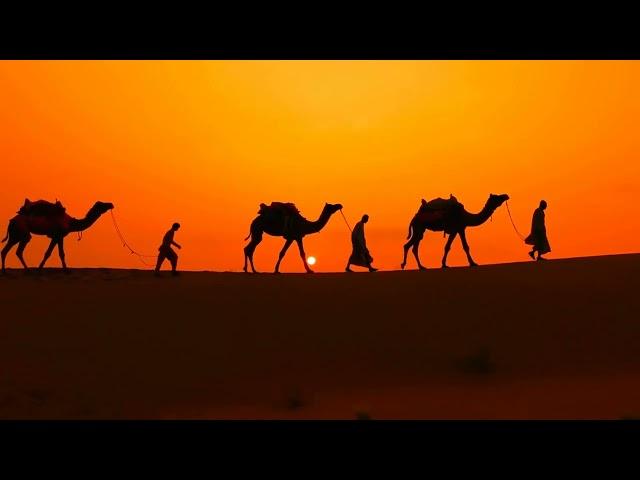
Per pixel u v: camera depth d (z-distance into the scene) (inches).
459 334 3009.4
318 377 2684.5
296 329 3129.9
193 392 2561.5
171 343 3014.3
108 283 3924.7
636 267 3740.2
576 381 2506.2
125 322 3233.3
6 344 2984.7
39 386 2610.7
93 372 2741.1
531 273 3745.1
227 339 3046.3
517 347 2871.6
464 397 2384.4
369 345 2950.3
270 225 4301.2
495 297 3361.2
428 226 4151.1
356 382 2623.0
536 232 4188.0
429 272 3951.8
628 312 3129.9
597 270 3732.8
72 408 2397.9
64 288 3801.7
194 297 3582.7
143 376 2709.2
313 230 4298.7
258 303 3462.1
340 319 3216.0
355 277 3946.9
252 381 2662.4
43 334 3093.0
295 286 3747.5
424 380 2605.8
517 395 2372.0
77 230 4291.3
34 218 4190.5
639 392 2322.8
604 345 2864.2
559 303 3255.4
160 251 4156.0
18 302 3521.2
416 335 3019.2
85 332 3120.1
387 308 3312.0
